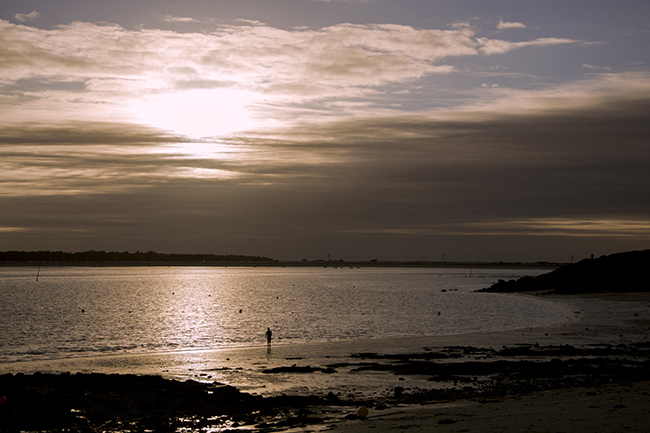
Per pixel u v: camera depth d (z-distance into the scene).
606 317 76.19
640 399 22.84
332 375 35.09
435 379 33.16
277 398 27.17
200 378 34.19
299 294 158.88
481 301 125.00
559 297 125.44
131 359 42.97
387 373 35.69
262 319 83.25
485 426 18.50
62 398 26.84
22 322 76.69
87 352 49.22
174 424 22.86
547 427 17.66
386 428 19.53
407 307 107.88
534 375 33.50
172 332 66.12
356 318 84.56
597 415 19.30
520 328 67.81
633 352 43.09
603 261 146.12
